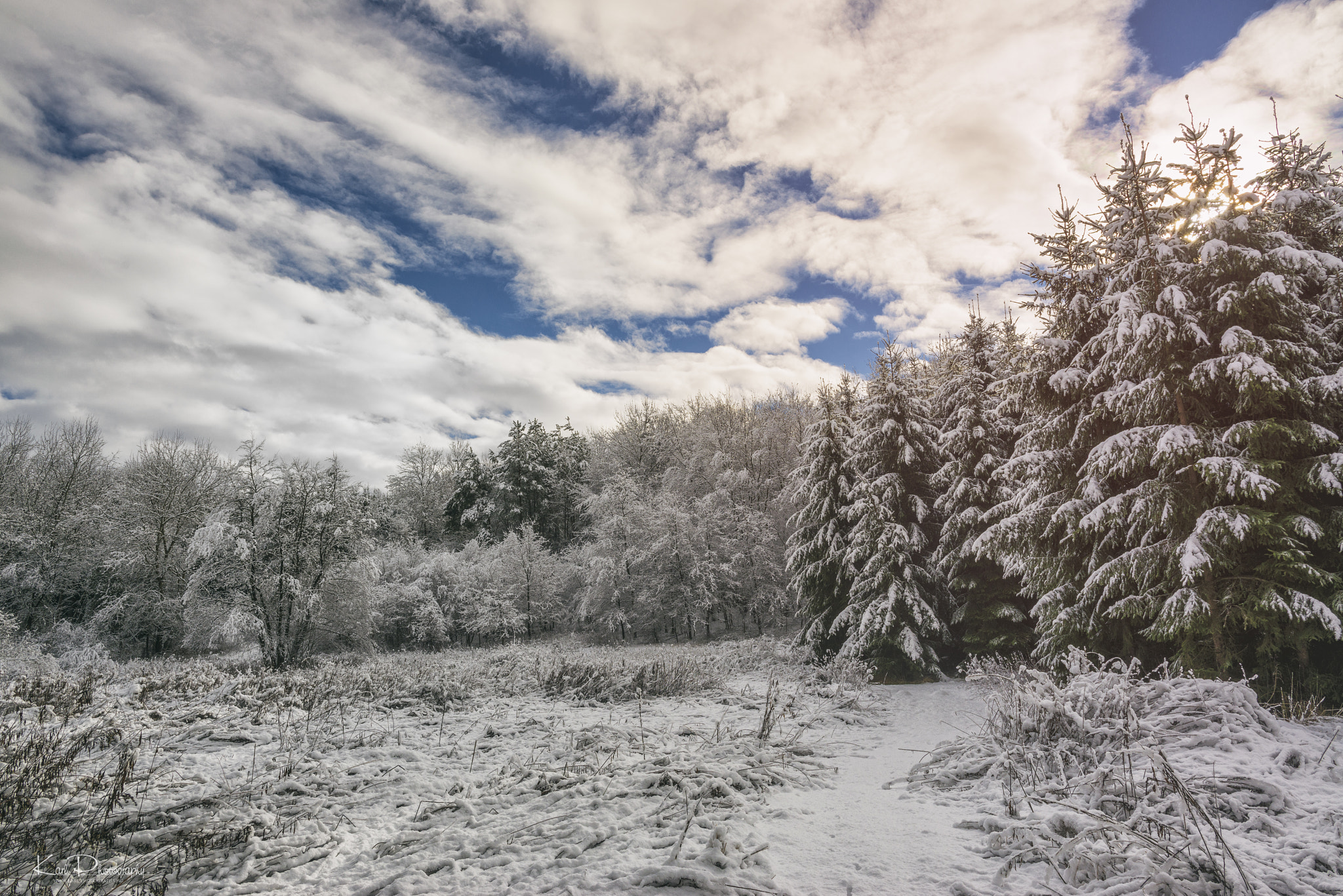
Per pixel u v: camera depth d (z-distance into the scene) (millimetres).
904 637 16438
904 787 6512
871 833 4949
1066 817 4559
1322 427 9039
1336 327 10133
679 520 34531
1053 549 12977
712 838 4582
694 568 33500
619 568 36219
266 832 5457
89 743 7910
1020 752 6461
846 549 19078
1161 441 9500
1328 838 4188
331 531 25219
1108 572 10641
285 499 24297
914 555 18688
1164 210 11047
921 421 20141
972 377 18609
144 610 27609
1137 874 3842
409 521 54562
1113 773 5402
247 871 4727
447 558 39281
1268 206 10328
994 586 16891
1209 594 9250
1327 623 7953
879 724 10859
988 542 14406
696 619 33750
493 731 9633
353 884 4574
